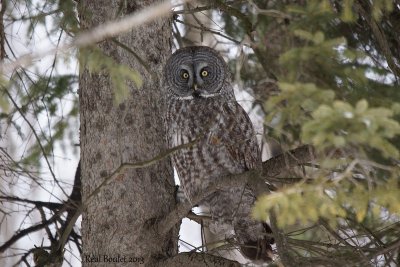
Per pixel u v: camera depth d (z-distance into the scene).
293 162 11.67
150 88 12.89
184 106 13.28
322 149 7.77
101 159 12.46
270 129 11.87
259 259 12.61
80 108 12.93
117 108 12.54
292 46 8.52
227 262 11.69
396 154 7.44
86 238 12.48
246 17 12.28
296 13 9.34
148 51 12.97
